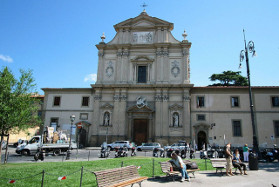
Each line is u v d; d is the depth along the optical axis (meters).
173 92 39.38
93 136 39.22
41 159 20.67
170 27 42.66
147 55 41.75
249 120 38.12
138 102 39.12
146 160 18.56
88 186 10.33
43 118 42.00
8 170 13.49
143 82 40.88
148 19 42.94
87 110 41.56
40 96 44.38
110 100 40.66
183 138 37.12
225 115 38.62
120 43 42.88
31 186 10.25
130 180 9.74
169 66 40.75
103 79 41.72
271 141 36.97
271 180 11.76
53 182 10.98
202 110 39.09
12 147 39.03
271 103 38.53
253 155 15.30
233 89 39.44
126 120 39.31
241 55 22.34
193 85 38.41
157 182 11.16
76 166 15.16
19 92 17.88
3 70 17.88
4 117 16.41
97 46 42.88
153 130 38.38
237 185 10.61
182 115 38.16
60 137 30.80
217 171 14.45
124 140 38.06
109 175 8.97
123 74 41.03
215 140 37.66
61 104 42.50
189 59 42.38
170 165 12.42
